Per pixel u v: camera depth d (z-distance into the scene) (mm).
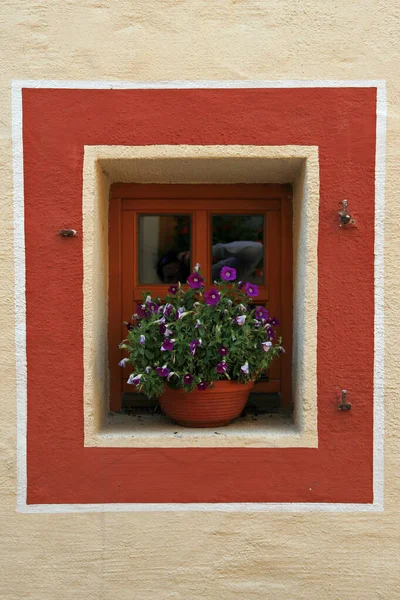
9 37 2863
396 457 2883
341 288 2871
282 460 2877
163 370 2785
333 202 2861
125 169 3020
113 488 2879
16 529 2885
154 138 2854
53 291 2869
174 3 2861
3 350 2871
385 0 2859
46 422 2877
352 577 2887
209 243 3299
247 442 2877
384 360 2877
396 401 2879
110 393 3275
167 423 3107
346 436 2883
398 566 2881
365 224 2867
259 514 2887
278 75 2855
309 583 2895
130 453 2875
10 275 2869
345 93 2857
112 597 2895
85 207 2859
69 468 2877
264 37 2859
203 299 3123
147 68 2857
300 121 2855
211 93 2852
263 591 2895
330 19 2859
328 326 2877
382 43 2865
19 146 2857
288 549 2891
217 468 2877
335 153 2857
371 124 2857
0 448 2883
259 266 3307
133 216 3275
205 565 2893
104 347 3154
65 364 2869
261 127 2852
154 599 2893
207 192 3254
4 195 2859
